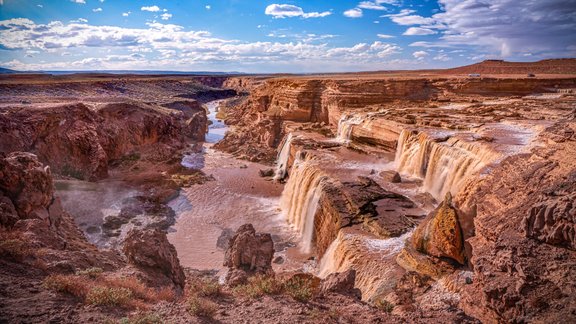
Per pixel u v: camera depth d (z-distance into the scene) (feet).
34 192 69.41
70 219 84.33
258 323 32.58
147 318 30.96
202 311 34.32
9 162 69.05
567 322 25.58
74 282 36.42
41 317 30.27
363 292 59.00
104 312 32.48
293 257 92.32
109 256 62.64
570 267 28.99
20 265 39.68
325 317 33.71
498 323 30.58
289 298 38.81
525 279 29.45
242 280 51.13
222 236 103.81
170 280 50.37
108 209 113.80
